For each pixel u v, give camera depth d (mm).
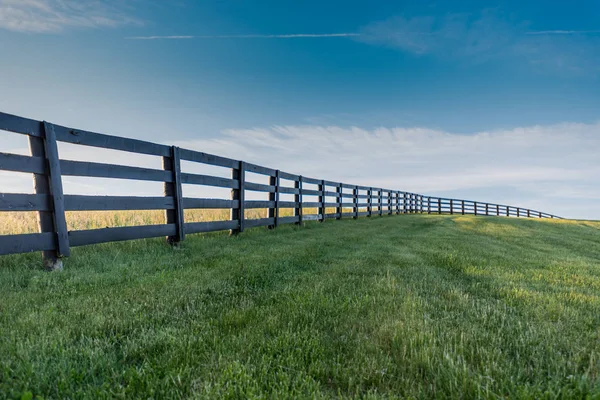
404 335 2162
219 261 4812
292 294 3193
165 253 5402
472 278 4199
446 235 9633
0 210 3623
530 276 4434
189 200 6523
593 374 1778
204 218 10172
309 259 5180
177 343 2057
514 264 5281
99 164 4809
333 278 3930
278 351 1993
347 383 1697
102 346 2043
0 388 1547
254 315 2590
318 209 13617
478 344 2125
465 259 5500
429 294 3375
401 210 25609
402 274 4258
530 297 3277
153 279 3730
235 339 2121
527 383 1625
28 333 2180
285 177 10789
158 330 2285
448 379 1674
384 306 2797
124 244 5695
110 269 4238
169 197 5984
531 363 1938
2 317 2492
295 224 11406
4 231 5305
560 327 2459
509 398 1536
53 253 4180
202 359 1901
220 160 7512
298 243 6898
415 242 7641
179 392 1562
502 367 1824
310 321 2504
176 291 3281
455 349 1957
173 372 1696
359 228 10867
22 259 4297
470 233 10625
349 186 16797
